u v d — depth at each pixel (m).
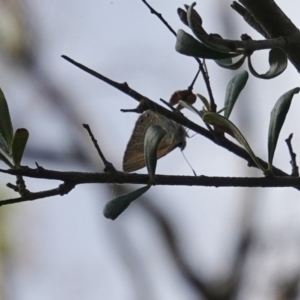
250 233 2.15
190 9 1.07
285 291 1.96
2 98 1.09
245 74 1.11
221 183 1.09
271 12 1.09
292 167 1.10
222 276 2.14
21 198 1.08
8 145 1.09
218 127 1.10
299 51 1.08
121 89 1.10
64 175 1.08
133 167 1.17
